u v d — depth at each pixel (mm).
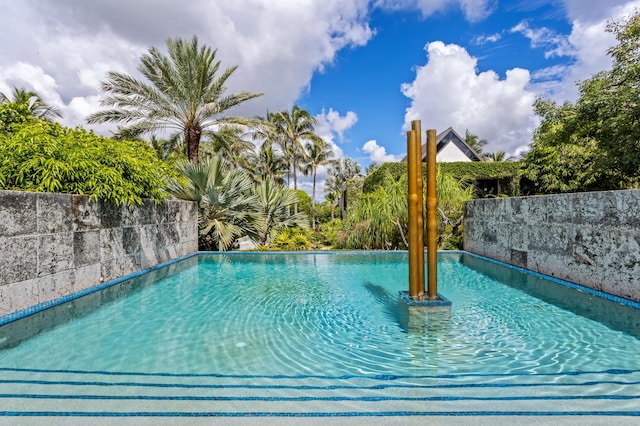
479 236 7086
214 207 8164
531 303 3902
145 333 3021
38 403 1793
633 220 3498
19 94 11695
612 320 3268
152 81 10102
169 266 6379
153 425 1594
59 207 3799
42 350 2611
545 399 1844
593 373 2191
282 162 24500
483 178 15273
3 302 3072
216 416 1669
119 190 4539
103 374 2184
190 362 2389
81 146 4613
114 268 4855
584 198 4207
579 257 4305
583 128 8203
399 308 3785
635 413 1698
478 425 1599
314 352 2596
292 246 8469
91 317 3479
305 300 4160
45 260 3584
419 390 1960
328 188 34531
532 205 5301
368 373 2215
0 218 3059
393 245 8602
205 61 10414
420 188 3805
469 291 4508
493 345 2729
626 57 7043
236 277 5578
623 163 7215
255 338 2900
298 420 1640
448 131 19328
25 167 3836
